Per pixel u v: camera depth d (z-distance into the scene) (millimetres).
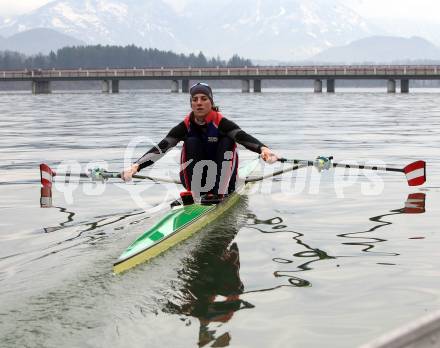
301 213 7027
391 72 61750
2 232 6348
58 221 6863
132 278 4496
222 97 58781
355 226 6344
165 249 5352
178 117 27234
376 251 5312
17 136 18141
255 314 3775
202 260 5027
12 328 3545
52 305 3914
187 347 3295
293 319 3703
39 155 13359
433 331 2068
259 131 19203
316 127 20859
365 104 41156
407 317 3713
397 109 34062
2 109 36906
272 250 5371
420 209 7199
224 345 3324
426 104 40719
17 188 9242
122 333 3475
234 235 5938
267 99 52375
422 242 5605
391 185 8992
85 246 5535
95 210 7477
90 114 30516
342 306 3926
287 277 4566
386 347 1916
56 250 5438
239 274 4633
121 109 35938
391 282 4418
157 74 68062
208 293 4176
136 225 6441
